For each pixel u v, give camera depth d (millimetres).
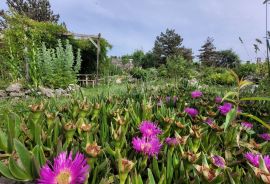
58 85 9875
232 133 1217
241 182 889
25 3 31578
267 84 2547
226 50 43281
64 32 13750
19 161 792
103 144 1067
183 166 895
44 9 32594
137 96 2379
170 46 57656
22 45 9570
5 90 6758
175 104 2000
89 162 822
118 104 1779
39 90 2773
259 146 1165
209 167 798
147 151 936
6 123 1112
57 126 1074
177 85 3568
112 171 974
